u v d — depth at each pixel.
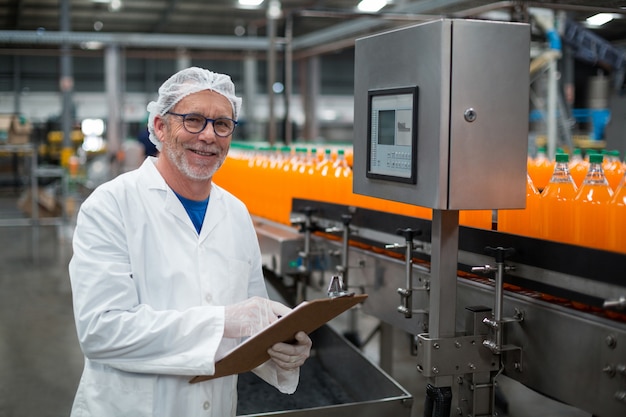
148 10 13.34
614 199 1.35
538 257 1.32
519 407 2.67
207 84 1.41
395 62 1.40
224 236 1.54
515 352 1.42
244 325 1.38
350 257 2.07
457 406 1.54
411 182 1.35
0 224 8.56
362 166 1.56
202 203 1.53
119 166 8.41
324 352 2.95
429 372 1.40
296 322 1.27
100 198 1.43
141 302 1.43
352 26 6.53
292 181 2.74
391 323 1.86
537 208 1.54
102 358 1.38
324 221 2.18
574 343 1.27
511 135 1.30
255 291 1.64
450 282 1.40
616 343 1.18
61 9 11.08
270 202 2.97
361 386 2.52
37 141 12.99
